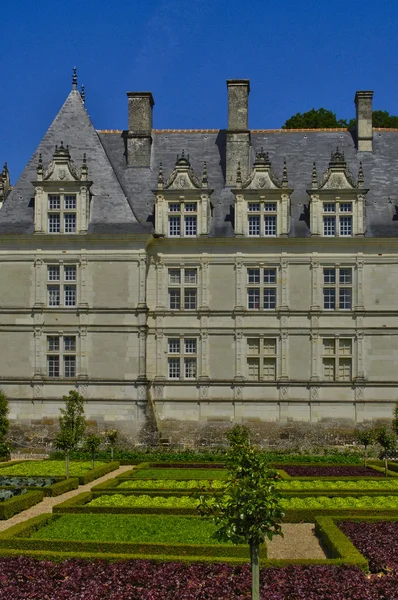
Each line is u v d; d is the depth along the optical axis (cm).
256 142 5709
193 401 5028
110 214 5109
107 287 5000
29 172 5334
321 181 5178
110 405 4909
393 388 4981
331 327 5034
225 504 1566
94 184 5231
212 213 5269
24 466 4128
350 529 2350
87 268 5016
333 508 2692
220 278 5112
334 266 5072
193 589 1733
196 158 5619
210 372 5050
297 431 4966
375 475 3778
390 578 1786
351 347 5047
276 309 5059
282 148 5662
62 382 4944
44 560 1966
